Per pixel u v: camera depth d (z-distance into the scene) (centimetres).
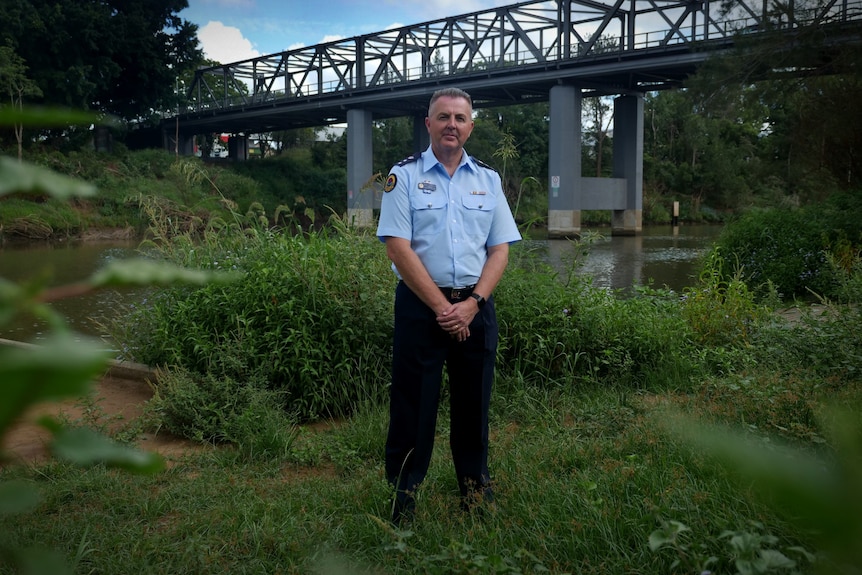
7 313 28
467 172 293
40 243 2723
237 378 455
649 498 255
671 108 5684
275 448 384
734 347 587
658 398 460
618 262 1841
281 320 474
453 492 307
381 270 504
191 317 501
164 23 4053
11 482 38
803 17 1570
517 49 3588
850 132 1552
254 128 5172
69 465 332
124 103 4041
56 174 31
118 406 479
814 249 1117
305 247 516
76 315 891
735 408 371
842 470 24
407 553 228
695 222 5381
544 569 204
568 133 3172
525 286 530
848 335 505
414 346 278
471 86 3416
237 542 259
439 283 284
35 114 29
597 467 311
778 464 24
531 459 338
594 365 514
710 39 2634
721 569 205
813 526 24
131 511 297
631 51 2900
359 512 286
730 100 1748
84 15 3459
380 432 399
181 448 405
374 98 3828
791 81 1667
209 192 3934
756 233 1195
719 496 244
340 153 5484
